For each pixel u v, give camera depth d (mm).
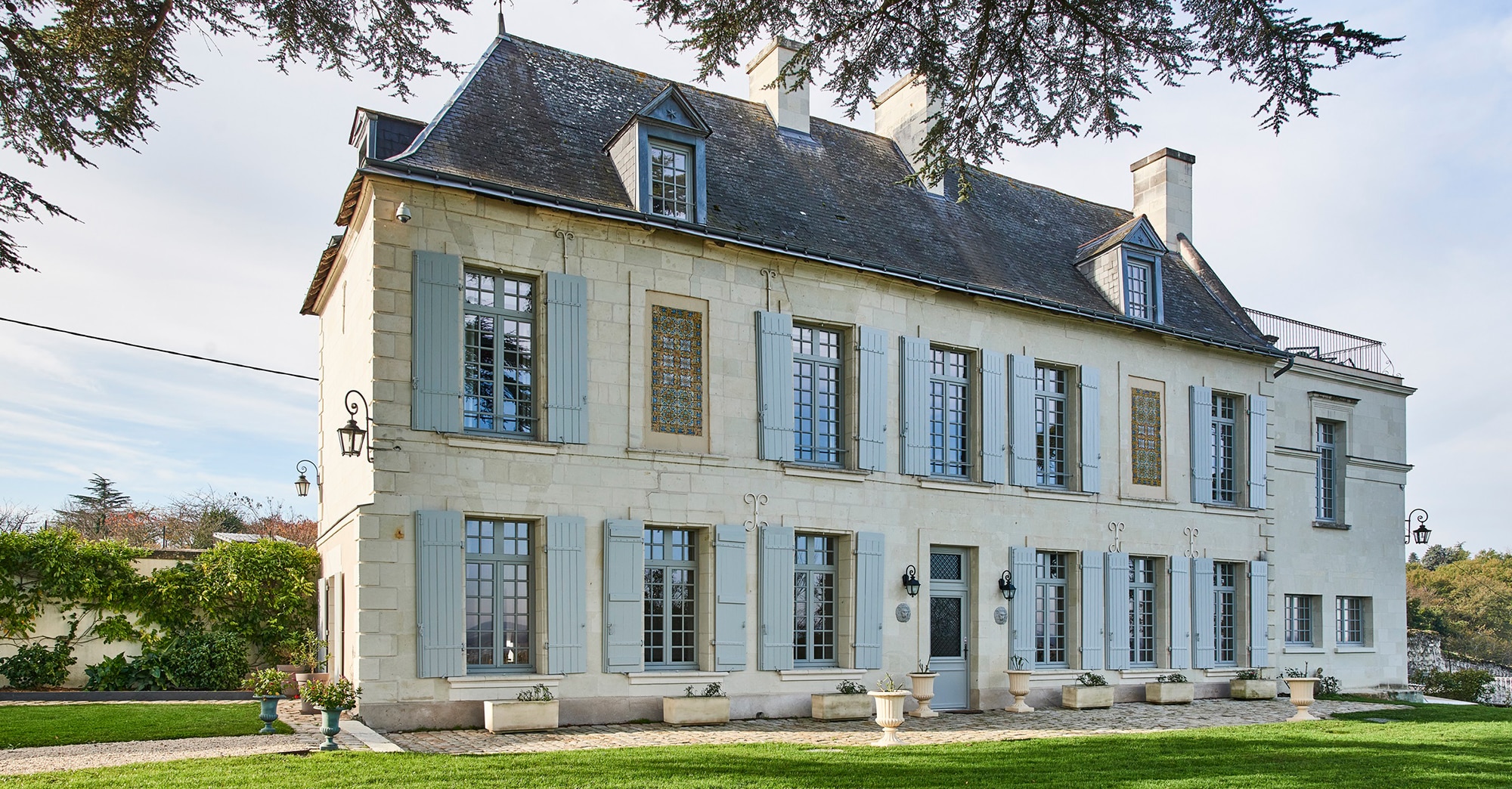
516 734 12367
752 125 18438
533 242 13859
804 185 17844
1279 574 21609
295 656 16891
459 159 13758
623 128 15156
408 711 12391
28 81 8203
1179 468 20078
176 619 18078
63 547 17250
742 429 15164
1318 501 23234
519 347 13898
